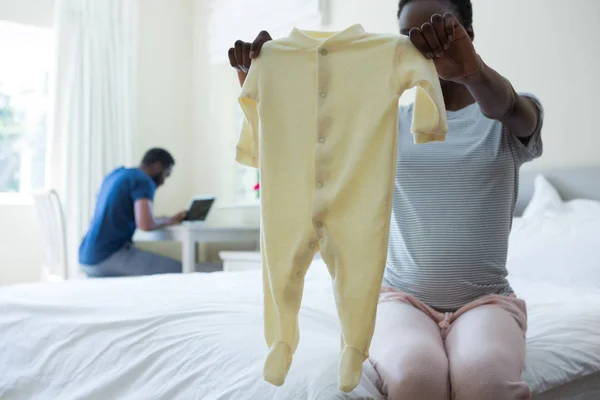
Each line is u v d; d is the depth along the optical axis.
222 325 1.29
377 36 1.09
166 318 1.38
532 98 1.27
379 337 1.14
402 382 0.99
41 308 1.60
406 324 1.14
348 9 3.43
